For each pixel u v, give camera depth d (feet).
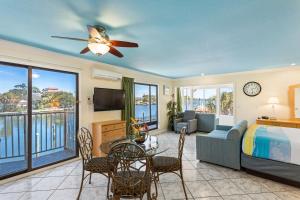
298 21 6.98
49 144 13.05
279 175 8.57
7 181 8.96
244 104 18.88
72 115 13.15
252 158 9.46
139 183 5.65
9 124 10.57
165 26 7.39
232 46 10.15
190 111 22.24
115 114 15.76
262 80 17.84
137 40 9.03
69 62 11.98
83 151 8.05
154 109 21.77
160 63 14.71
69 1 5.45
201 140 11.50
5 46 8.88
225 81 20.22
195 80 22.68
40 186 8.57
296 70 16.16
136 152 6.23
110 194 7.60
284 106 16.75
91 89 13.53
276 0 5.51
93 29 6.17
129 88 16.99
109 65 15.10
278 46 10.18
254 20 6.89
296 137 8.81
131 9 5.97
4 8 5.86
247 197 7.52
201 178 9.34
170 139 18.26
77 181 9.11
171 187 8.40
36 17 6.53
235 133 10.14
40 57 10.37
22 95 10.02
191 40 9.11
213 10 6.10
